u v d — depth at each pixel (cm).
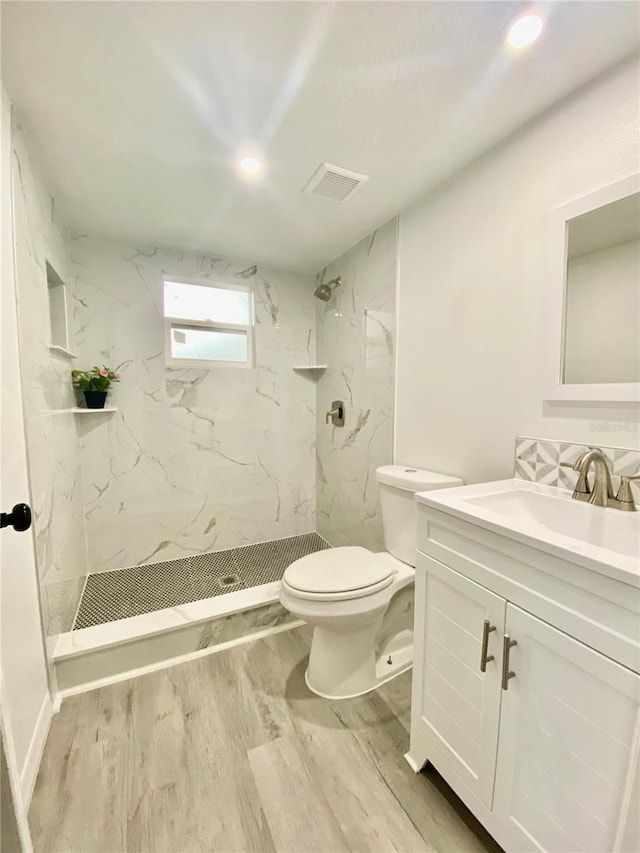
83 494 209
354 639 138
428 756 105
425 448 170
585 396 108
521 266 124
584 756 68
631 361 99
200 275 231
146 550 227
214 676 147
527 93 109
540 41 92
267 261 244
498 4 84
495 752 85
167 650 154
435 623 103
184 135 126
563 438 114
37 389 128
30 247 127
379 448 204
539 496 111
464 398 149
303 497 278
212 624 162
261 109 115
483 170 136
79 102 111
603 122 102
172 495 233
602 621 65
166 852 90
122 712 129
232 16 86
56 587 144
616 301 102
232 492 252
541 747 75
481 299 139
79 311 203
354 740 119
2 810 62
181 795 102
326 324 255
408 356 179
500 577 83
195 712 130
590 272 107
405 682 145
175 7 84
